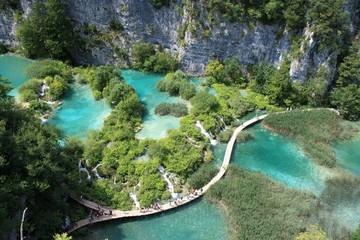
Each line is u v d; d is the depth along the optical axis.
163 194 52.38
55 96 70.00
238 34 75.81
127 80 78.62
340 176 57.66
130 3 77.50
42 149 42.78
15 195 39.12
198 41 76.88
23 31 78.12
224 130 66.12
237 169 56.84
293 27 72.44
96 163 55.09
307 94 73.38
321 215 50.12
